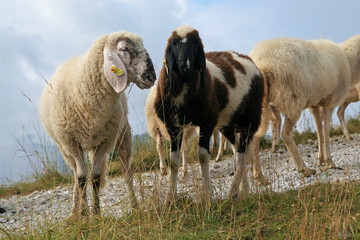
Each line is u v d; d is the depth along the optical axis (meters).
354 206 2.77
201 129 3.08
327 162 4.09
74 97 2.88
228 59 3.35
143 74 2.83
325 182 3.27
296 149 3.88
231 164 4.92
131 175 3.17
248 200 2.96
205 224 2.67
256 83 3.40
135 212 2.75
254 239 2.50
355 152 4.57
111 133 3.00
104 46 2.88
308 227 2.54
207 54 3.41
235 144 3.52
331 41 4.47
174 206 2.82
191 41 2.90
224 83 3.16
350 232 2.51
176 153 3.08
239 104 3.26
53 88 2.96
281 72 3.76
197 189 2.97
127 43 2.85
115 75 2.79
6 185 4.66
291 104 3.79
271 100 3.84
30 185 4.62
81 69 2.88
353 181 3.14
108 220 2.74
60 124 2.92
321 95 4.06
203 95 2.98
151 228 2.59
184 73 2.85
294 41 3.93
